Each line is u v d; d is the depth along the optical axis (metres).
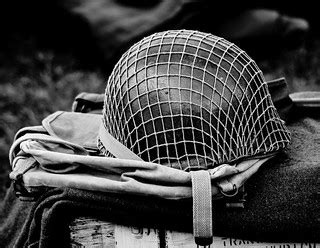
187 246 1.90
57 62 5.02
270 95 2.25
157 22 4.57
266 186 1.92
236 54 2.01
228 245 1.91
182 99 1.89
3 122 4.13
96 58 4.91
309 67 4.76
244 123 1.95
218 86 1.91
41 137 1.99
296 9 5.14
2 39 5.29
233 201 1.84
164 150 1.91
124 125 1.97
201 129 1.89
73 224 1.90
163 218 1.84
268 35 4.74
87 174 1.89
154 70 1.93
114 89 2.01
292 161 2.02
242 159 1.94
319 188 1.90
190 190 1.79
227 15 4.70
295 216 1.86
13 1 5.20
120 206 1.83
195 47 1.95
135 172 1.82
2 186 3.39
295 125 2.34
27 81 4.71
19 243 2.04
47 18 5.20
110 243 1.92
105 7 4.82
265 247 1.91
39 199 1.92
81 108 2.53
